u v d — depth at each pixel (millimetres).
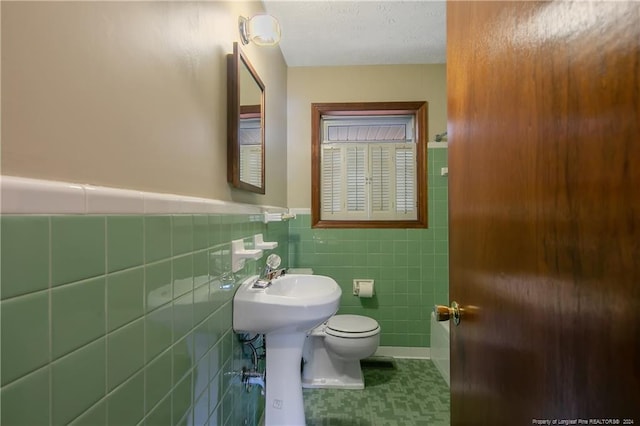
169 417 746
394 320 2443
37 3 436
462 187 808
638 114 341
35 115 432
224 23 1152
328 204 2533
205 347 949
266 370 1293
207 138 1009
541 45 489
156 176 718
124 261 590
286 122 2457
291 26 1958
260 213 1610
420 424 1635
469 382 765
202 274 932
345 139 2699
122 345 583
